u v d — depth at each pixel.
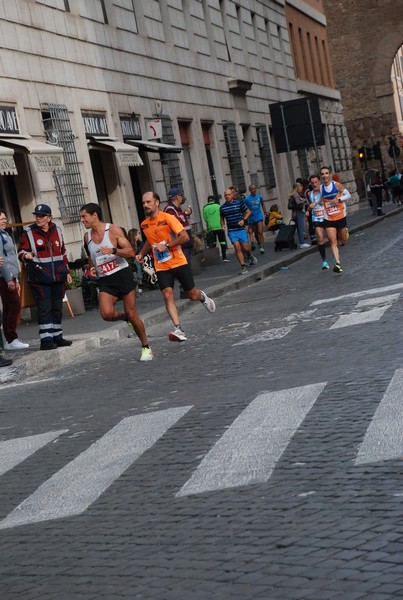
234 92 81.56
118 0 60.28
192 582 10.23
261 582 9.92
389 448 13.86
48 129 48.59
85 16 55.03
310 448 14.60
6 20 45.69
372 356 21.25
